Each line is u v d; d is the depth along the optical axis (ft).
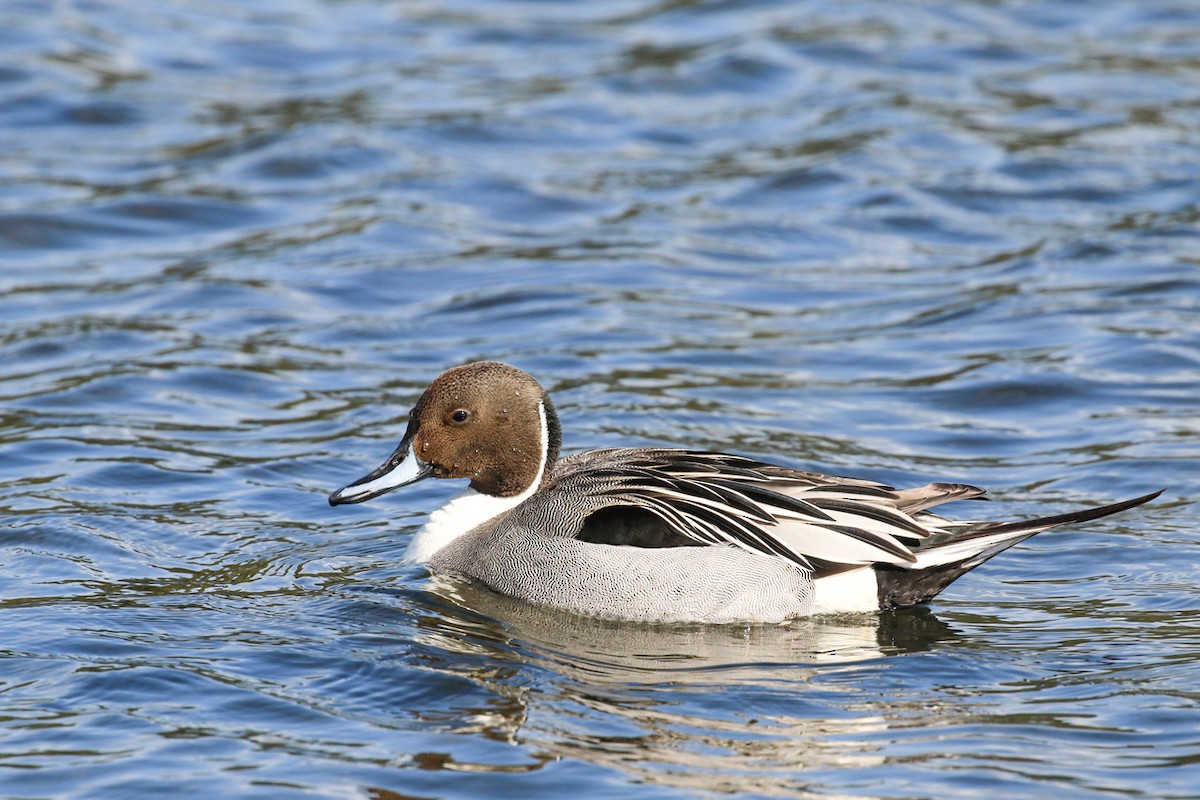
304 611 35.83
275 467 45.91
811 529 36.29
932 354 55.26
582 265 64.03
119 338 56.39
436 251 65.51
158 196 70.64
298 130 78.02
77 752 28.58
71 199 70.18
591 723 30.12
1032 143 76.48
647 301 60.59
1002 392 51.75
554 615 36.60
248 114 81.05
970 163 74.28
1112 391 51.49
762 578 36.06
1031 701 31.01
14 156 75.00
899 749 28.94
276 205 70.64
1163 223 66.74
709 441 47.98
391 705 30.86
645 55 90.02
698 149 77.41
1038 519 35.81
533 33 94.32
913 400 51.49
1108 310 58.23
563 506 37.88
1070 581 38.17
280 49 91.15
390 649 33.65
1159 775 27.68
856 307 60.18
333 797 27.12
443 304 60.29
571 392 51.88
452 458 39.93
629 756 28.73
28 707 30.32
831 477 37.88
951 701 31.12
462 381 39.96
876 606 36.52
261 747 28.89
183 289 61.36
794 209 70.13
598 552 36.81
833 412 50.57
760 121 80.84
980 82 85.76
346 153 75.51
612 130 79.66
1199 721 29.76
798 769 28.19
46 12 94.02
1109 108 81.61
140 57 88.74
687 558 36.29
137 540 40.11
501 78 86.89
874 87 84.64
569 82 85.97
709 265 64.39
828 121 79.92
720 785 27.58
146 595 36.52
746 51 88.38
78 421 49.03
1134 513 42.42
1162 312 57.67
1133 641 34.09
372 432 48.75
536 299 60.44
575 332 57.47
